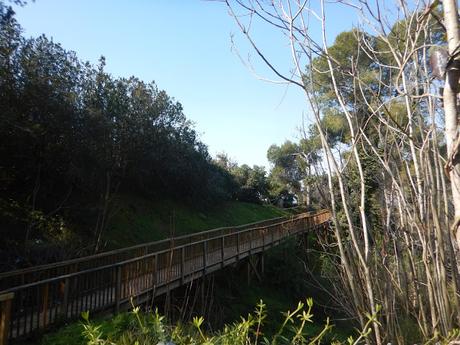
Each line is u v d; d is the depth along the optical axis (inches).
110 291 335.6
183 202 1060.5
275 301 666.8
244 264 732.7
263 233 757.9
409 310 134.2
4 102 477.4
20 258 430.0
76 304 294.2
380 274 122.7
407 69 140.9
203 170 1095.6
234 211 1294.3
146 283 386.9
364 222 110.7
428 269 117.1
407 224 134.9
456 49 69.6
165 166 923.4
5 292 227.1
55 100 528.7
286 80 114.2
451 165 70.0
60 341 239.1
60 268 351.9
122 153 695.1
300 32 115.9
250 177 1627.7
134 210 833.5
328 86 128.1
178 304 457.1
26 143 512.7
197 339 115.0
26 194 573.3
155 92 850.1
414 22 124.6
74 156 556.4
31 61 515.2
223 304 564.4
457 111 70.2
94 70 654.5
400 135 137.6
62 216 595.8
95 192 639.1
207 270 538.6
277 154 1445.6
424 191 120.3
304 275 679.7
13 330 255.8
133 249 492.7
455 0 73.0
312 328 382.9
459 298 109.9
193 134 1069.8
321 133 112.9
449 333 104.9
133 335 152.5
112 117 671.1
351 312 126.3
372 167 146.1
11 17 462.3
